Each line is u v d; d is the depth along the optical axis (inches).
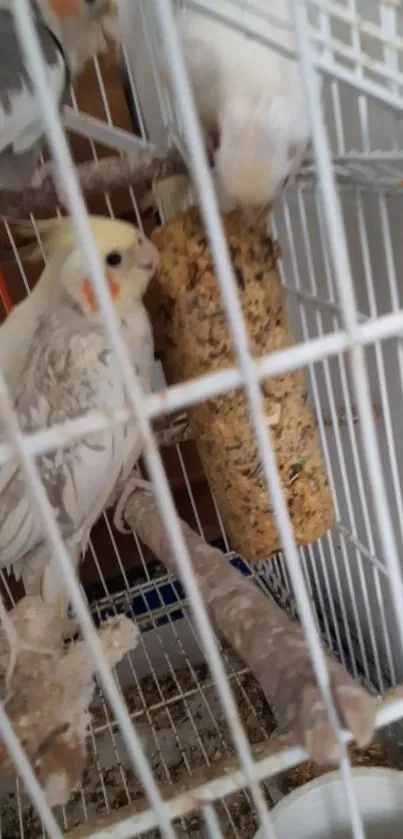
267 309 22.6
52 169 21.6
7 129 18.7
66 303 26.1
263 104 16.1
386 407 25.3
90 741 39.1
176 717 39.9
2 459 12.3
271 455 13.3
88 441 25.0
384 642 35.6
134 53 25.1
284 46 14.5
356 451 28.9
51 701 17.2
